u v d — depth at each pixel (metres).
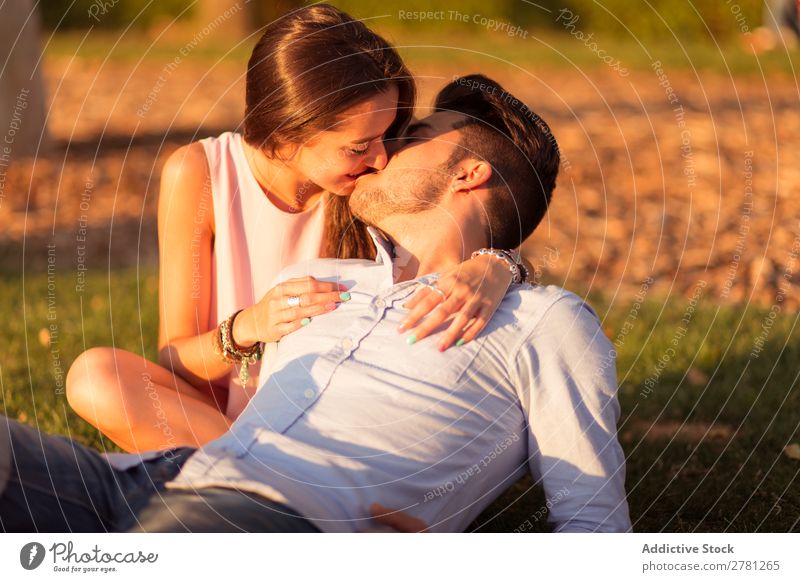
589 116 11.19
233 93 13.60
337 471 2.36
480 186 2.82
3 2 9.56
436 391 2.47
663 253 6.95
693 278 6.42
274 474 2.32
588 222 7.72
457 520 2.64
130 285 6.50
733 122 10.62
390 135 3.06
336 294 2.68
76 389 3.01
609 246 7.20
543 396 2.53
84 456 2.35
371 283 2.74
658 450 3.83
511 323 2.55
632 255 6.98
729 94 12.24
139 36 20.02
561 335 2.54
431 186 2.78
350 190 3.02
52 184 9.23
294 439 2.42
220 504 2.21
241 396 3.31
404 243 2.81
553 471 2.54
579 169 9.05
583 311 2.61
